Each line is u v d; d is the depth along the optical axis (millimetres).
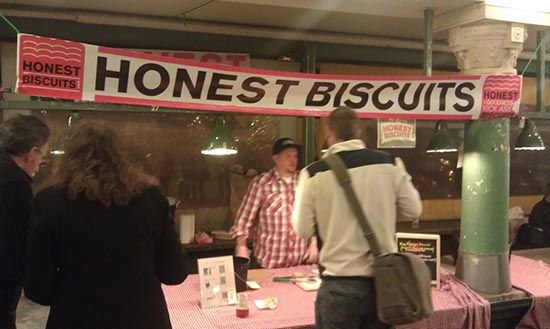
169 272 1771
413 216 2107
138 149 4391
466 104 3121
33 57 2324
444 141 3332
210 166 4621
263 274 3059
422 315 1912
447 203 5418
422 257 3021
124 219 1625
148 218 1676
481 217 3213
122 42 4066
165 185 4488
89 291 1583
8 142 1881
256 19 4301
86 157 1623
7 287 1818
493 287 3160
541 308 3100
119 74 2525
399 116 3072
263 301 2604
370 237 1973
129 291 1618
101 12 4059
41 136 1943
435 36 4211
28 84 2326
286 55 4582
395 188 2072
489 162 3201
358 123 2156
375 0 3182
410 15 3496
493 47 3230
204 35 4262
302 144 4773
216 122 3152
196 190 4586
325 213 2068
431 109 3100
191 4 3834
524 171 5895
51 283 1602
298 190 2146
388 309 1892
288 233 3234
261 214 3254
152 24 4215
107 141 1655
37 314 2764
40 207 1604
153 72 2594
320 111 2969
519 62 5375
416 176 5305
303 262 3332
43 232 1583
